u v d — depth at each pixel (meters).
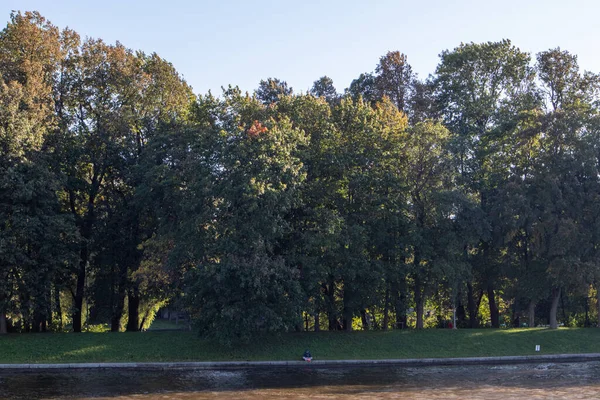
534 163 49.12
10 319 44.31
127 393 30.12
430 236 47.78
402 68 67.62
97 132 47.81
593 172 47.91
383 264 45.81
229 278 38.97
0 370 36.22
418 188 48.59
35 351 39.12
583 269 45.47
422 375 36.12
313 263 42.25
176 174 43.31
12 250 39.88
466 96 58.00
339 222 42.56
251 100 46.84
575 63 55.62
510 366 40.06
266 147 40.66
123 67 48.69
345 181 46.09
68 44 48.75
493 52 58.00
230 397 29.27
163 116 49.09
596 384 33.09
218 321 39.12
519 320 60.97
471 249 52.06
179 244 41.06
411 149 47.84
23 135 41.12
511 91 59.22
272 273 38.69
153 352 40.22
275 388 31.67
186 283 41.72
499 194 49.19
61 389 30.97
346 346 42.97
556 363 41.50
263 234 39.97
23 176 40.72
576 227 46.28
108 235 48.03
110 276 50.34
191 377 34.94
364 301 45.78
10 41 44.84
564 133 48.81
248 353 40.88
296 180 41.59
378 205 46.22
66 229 42.12
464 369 38.62
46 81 46.31
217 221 40.72
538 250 48.31
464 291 49.00
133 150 48.69
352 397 29.30
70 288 49.12
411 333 45.88
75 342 40.84
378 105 51.09
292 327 41.69
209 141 43.22
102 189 50.03
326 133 45.84
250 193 38.91
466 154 52.16
